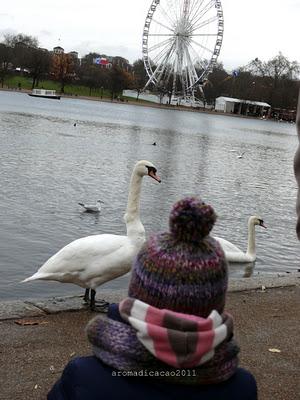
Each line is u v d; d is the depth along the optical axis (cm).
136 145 5291
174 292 253
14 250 1502
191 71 14638
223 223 2297
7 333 620
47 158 3572
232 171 4206
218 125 11931
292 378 562
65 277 743
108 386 263
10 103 10000
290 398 519
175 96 17825
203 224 259
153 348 252
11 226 1764
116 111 12275
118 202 2417
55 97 14462
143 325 252
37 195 2342
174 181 3300
